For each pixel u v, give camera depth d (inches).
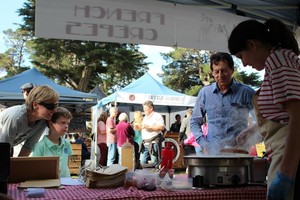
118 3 92.5
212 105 97.7
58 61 783.1
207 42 104.8
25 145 87.5
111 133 280.5
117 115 321.7
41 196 57.5
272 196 51.7
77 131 380.2
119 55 764.6
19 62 1005.8
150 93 362.3
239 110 95.6
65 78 787.4
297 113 52.2
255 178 72.8
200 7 103.8
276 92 54.9
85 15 89.3
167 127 416.5
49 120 85.6
